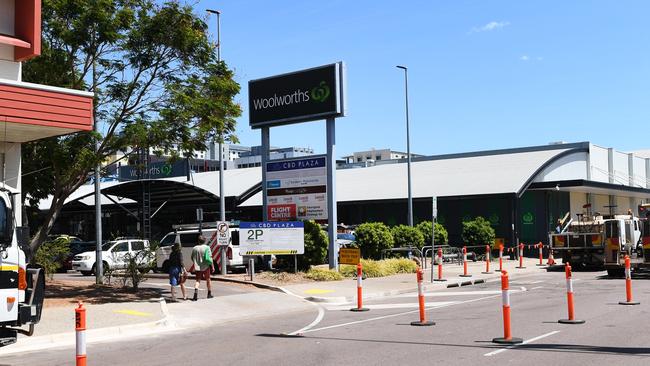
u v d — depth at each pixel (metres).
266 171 26.97
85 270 31.41
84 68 19.56
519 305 16.48
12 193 10.84
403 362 9.37
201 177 50.09
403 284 22.81
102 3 18.38
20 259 10.84
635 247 26.67
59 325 13.97
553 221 43.22
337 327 13.61
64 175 19.81
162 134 18.80
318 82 25.44
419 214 45.25
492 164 44.72
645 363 8.85
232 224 29.39
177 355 10.72
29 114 14.51
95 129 19.42
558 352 9.79
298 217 25.95
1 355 11.20
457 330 12.46
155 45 19.20
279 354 10.43
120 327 13.83
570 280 13.02
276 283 22.66
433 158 58.31
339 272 24.73
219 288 21.94
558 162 43.94
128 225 52.03
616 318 13.40
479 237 36.59
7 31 15.86
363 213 47.41
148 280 25.44
